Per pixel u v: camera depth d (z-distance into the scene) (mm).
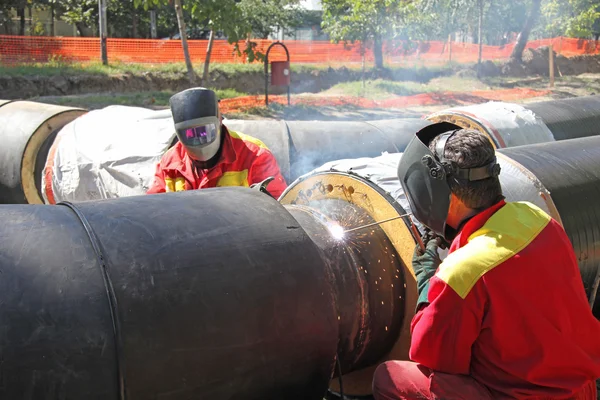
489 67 25906
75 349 1881
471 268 2096
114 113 5930
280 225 2363
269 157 3877
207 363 2057
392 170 3125
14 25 28453
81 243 2055
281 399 2248
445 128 2416
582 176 3623
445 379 2199
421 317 2197
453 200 2236
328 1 23078
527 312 2074
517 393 2129
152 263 2066
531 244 2141
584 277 3539
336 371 2803
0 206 2207
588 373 2170
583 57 28547
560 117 6371
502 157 3652
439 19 25531
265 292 2172
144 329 1964
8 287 1890
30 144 6195
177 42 22625
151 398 1973
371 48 25141
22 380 1826
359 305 2738
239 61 23359
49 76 17906
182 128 3631
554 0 29156
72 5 27781
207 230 2230
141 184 5160
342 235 2885
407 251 2871
